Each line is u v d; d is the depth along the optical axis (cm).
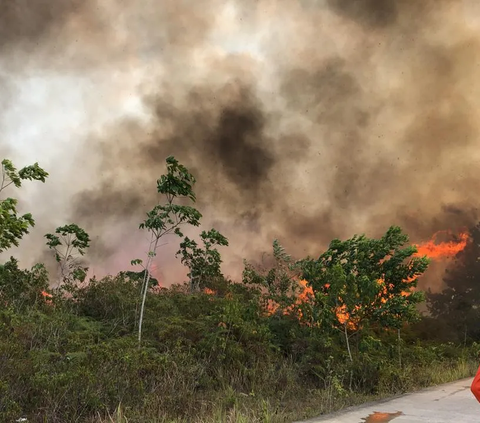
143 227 1101
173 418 695
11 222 761
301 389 961
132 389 748
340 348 1201
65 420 650
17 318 938
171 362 859
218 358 971
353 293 1137
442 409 762
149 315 1149
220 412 691
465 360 1541
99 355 786
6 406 634
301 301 1233
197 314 1198
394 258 1195
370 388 1005
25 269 1180
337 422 673
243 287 1380
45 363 768
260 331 1074
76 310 1164
